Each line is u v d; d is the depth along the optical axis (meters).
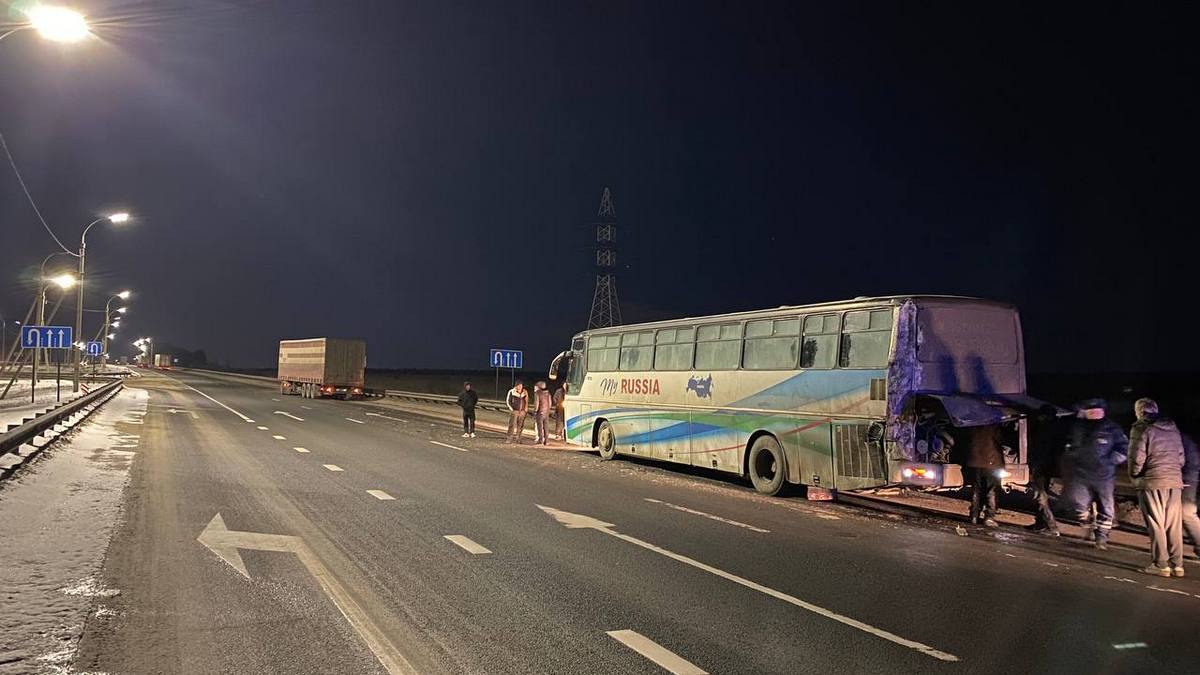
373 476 14.91
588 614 6.64
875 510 12.98
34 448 15.91
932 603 7.27
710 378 16.27
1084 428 10.30
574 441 21.50
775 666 5.54
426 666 5.34
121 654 5.41
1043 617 6.89
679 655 5.70
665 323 18.02
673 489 14.71
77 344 36.53
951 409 11.52
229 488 12.85
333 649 5.61
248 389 67.12
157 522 9.86
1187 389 38.94
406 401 51.25
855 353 12.88
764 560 8.89
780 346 14.51
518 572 7.99
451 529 10.07
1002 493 13.52
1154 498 8.62
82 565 7.69
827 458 13.14
